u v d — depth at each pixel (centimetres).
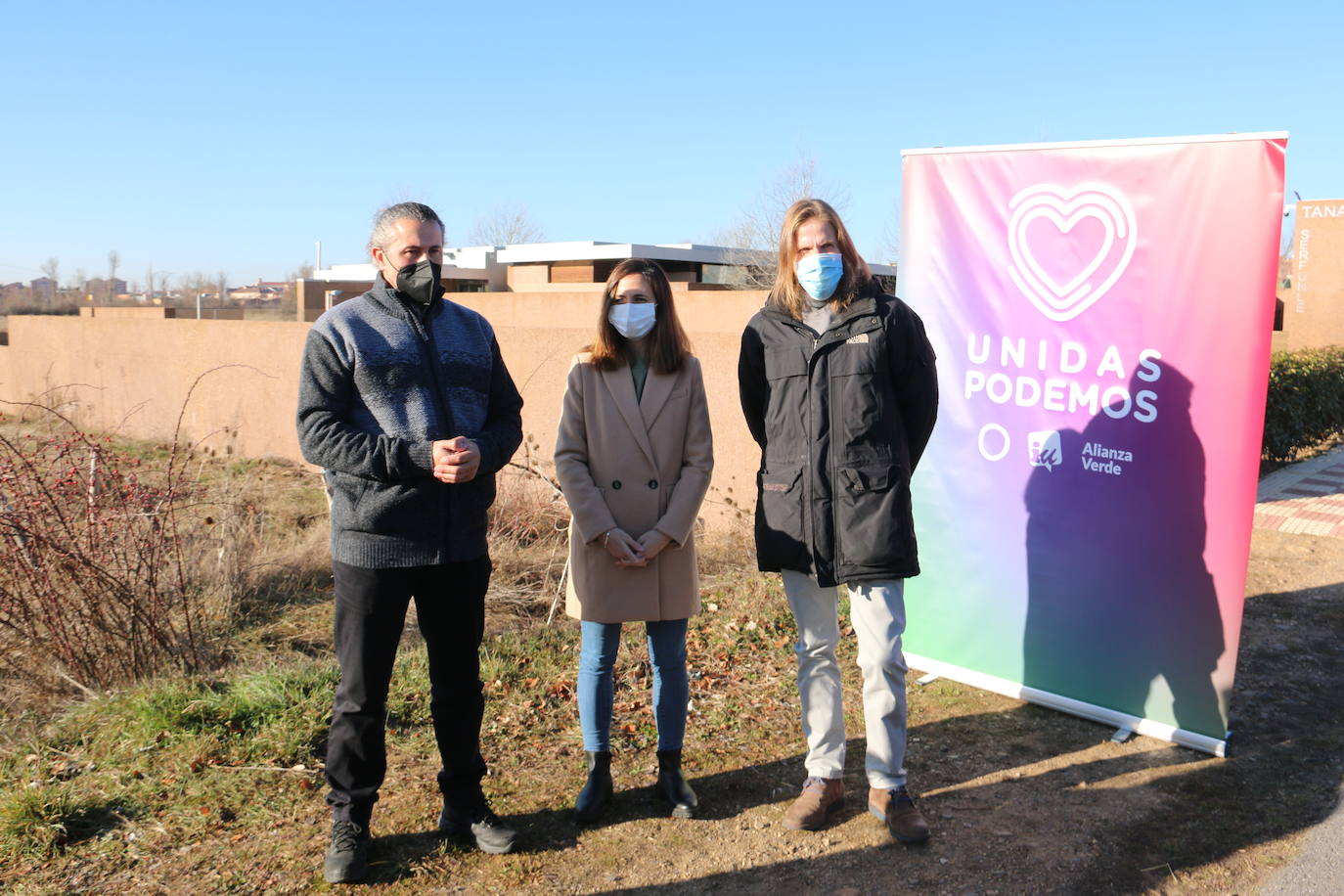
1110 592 422
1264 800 358
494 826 325
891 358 333
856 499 325
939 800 362
